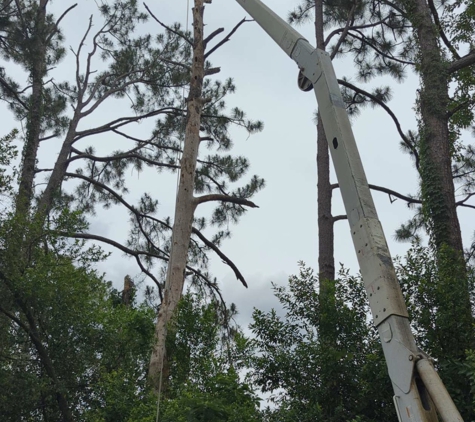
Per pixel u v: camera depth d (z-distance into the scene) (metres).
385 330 5.46
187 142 15.29
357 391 8.36
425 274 8.86
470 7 14.81
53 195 19.55
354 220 6.10
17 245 10.76
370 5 19.02
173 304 13.23
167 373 10.93
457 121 14.60
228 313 18.23
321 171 16.80
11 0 20.73
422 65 14.10
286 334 9.09
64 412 10.23
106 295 13.11
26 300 10.45
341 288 9.20
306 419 8.12
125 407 9.80
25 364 10.60
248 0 8.89
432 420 4.97
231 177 20.94
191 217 14.59
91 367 10.80
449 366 7.94
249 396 8.37
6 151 11.62
